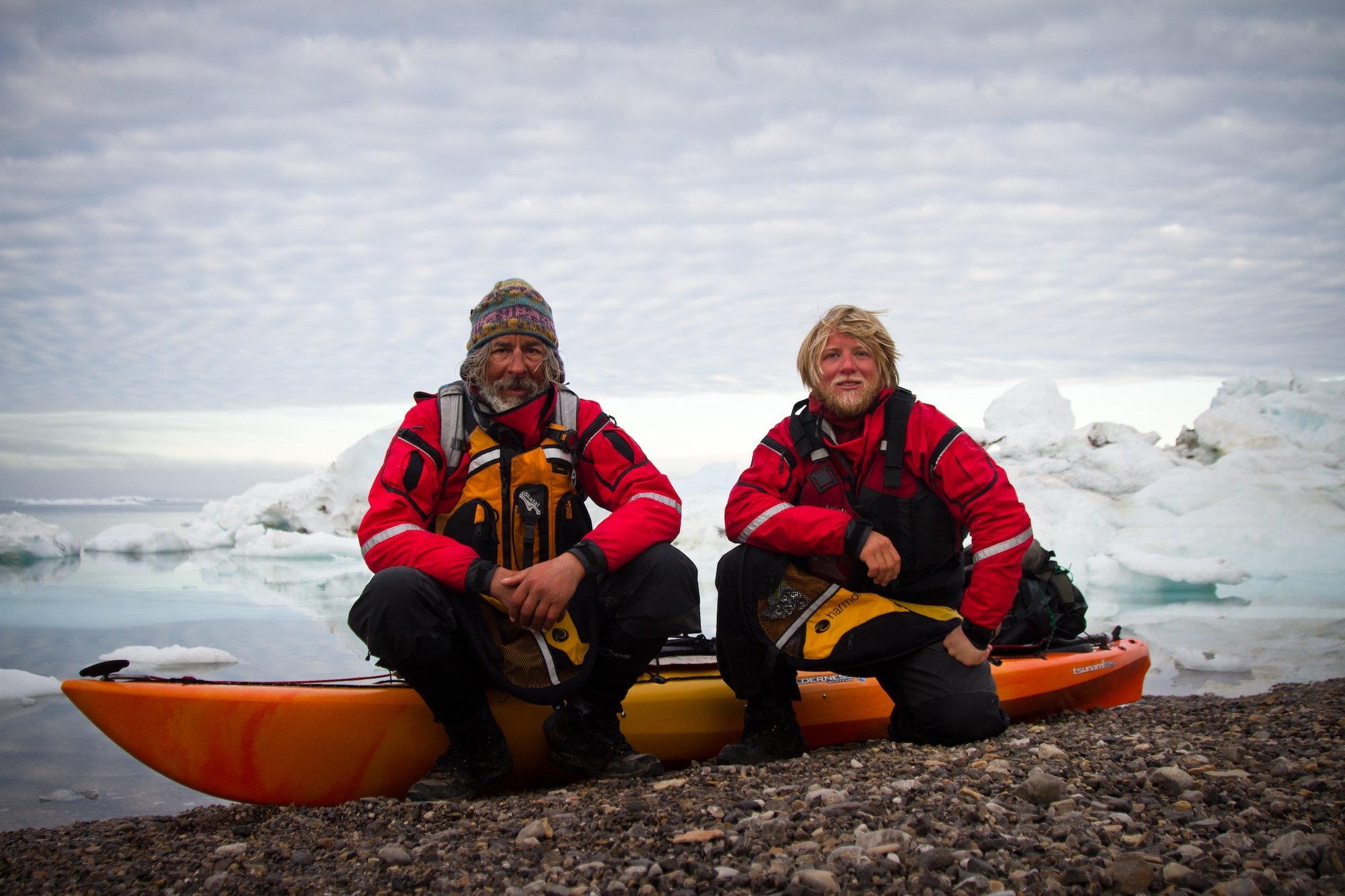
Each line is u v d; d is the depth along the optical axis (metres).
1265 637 6.11
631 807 2.05
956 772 2.21
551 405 2.46
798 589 2.62
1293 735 2.51
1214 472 10.44
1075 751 2.39
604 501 2.49
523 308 2.44
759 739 2.64
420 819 2.17
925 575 2.63
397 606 2.11
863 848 1.67
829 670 2.61
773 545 2.59
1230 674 4.99
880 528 2.58
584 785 2.44
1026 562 3.62
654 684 2.85
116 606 7.57
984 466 2.52
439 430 2.42
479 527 2.34
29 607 7.48
